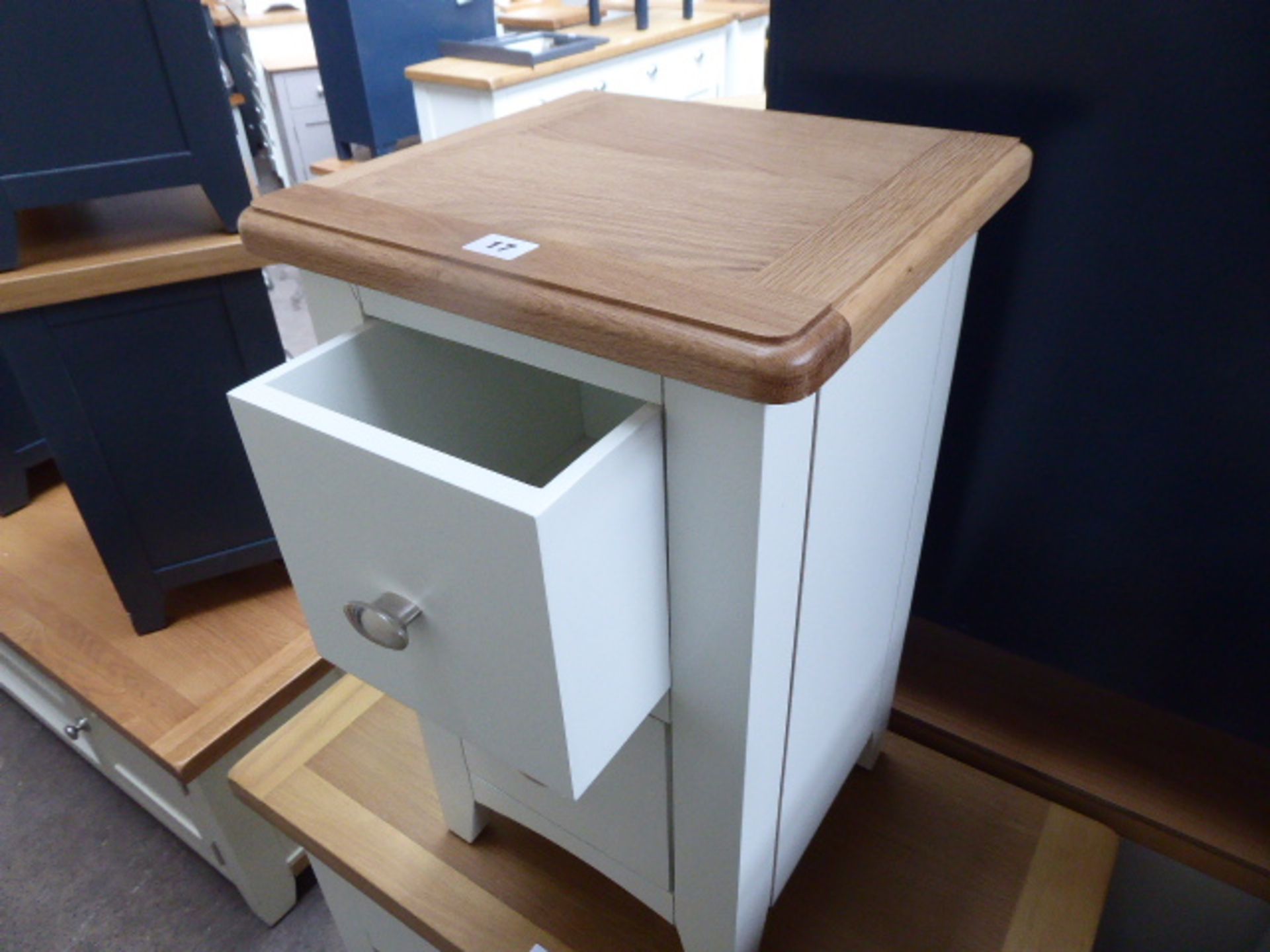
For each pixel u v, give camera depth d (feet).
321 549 1.45
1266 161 1.67
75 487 2.79
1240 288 1.80
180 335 2.70
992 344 2.14
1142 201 1.83
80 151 2.40
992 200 1.57
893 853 2.19
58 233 2.72
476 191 1.57
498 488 1.13
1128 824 2.23
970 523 2.41
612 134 1.88
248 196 2.63
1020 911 2.06
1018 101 1.88
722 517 1.27
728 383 1.09
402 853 2.28
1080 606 2.34
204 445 2.90
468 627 1.31
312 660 3.06
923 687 2.56
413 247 1.35
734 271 1.23
